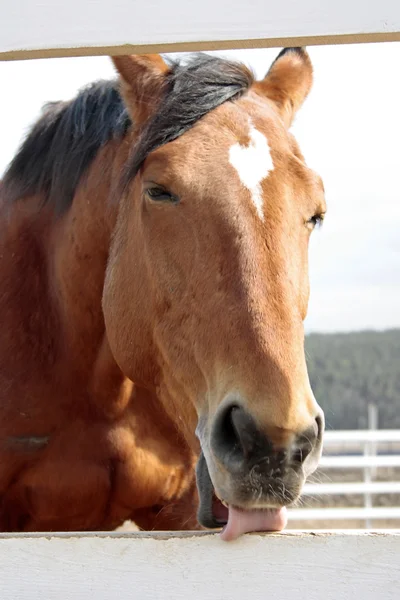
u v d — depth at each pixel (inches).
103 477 128.1
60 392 127.9
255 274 84.4
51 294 131.3
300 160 96.7
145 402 132.1
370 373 1723.7
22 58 72.8
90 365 126.6
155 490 133.5
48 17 70.4
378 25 69.1
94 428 128.6
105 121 123.2
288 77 116.0
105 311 114.0
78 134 127.0
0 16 70.7
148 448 131.9
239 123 96.2
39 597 68.0
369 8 69.1
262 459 75.6
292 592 67.0
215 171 90.5
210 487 85.1
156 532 70.1
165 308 96.0
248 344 80.4
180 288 92.4
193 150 92.8
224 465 78.5
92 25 70.3
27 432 127.0
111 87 124.8
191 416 96.3
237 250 85.9
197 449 96.1
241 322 82.2
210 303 86.4
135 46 70.6
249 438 76.4
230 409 80.1
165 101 100.9
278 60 121.7
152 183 94.6
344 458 346.9
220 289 85.8
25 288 132.0
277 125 98.8
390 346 1893.5
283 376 77.5
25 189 135.8
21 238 134.1
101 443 128.2
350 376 1727.4
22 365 128.5
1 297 131.6
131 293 106.7
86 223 122.5
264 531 76.9
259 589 67.2
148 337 104.5
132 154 103.0
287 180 91.7
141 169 100.4
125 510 135.4
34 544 68.6
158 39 70.1
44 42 70.6
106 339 123.9
